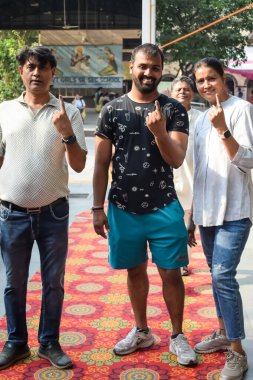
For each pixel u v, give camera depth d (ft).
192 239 11.75
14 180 9.80
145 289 10.98
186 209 14.49
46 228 10.03
